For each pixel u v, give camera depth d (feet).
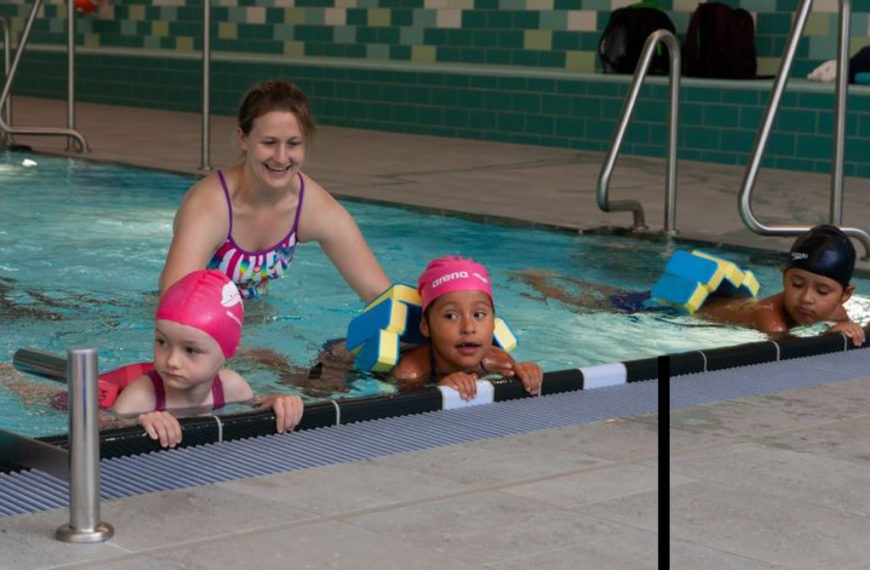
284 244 12.83
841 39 17.87
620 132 19.93
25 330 12.79
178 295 9.49
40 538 6.84
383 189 24.90
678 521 7.31
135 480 7.91
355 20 43.21
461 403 10.01
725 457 8.61
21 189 23.77
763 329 13.56
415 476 8.09
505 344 11.34
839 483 8.09
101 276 15.61
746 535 7.12
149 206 21.90
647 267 17.30
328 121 40.09
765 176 28.71
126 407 9.53
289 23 45.19
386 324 11.24
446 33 40.91
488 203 23.22
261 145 11.75
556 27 38.17
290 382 11.01
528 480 8.04
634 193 25.13
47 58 49.42
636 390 10.66
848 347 12.51
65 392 10.51
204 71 27.27
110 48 48.60
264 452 8.61
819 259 13.33
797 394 10.53
